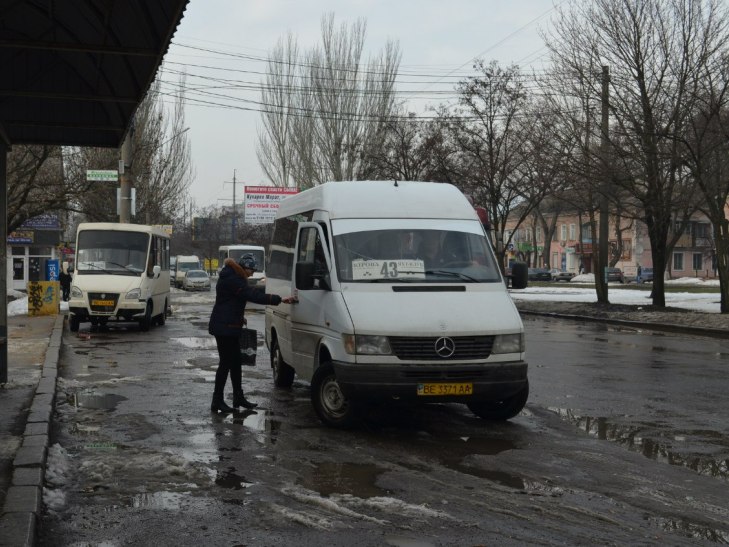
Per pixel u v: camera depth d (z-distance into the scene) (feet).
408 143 129.49
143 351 53.01
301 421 29.35
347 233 30.55
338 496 19.70
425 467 22.71
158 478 21.34
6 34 32.68
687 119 80.53
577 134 87.20
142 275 70.64
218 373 31.12
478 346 27.37
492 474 22.00
